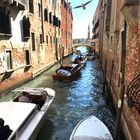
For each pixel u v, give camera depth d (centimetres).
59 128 817
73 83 1611
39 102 838
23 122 595
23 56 1509
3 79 1179
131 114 621
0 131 500
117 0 1066
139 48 583
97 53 4159
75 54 4988
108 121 891
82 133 620
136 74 613
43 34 2097
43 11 2105
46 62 2283
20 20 1459
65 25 3950
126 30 814
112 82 1173
